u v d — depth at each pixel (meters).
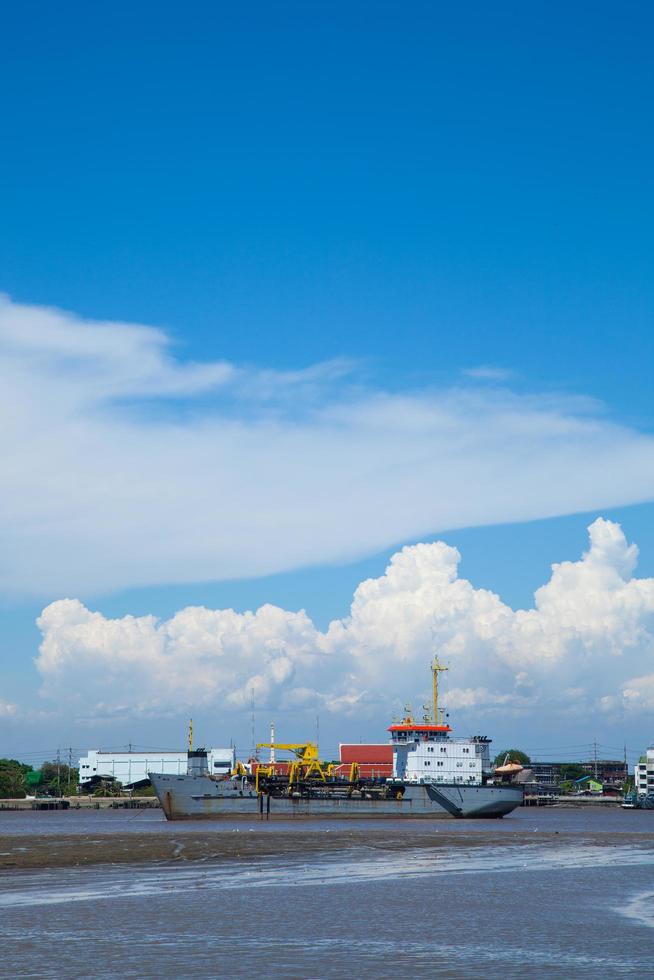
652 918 75.19
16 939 63.47
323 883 95.69
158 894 85.88
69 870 105.12
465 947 62.28
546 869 112.25
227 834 163.62
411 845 143.62
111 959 57.41
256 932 67.00
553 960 58.19
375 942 63.75
